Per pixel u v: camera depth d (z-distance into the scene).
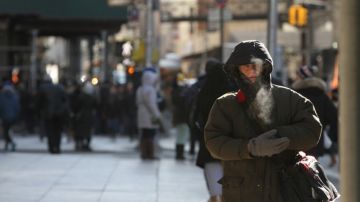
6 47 60.84
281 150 9.19
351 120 8.41
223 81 15.12
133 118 49.03
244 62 9.44
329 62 39.69
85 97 40.81
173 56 80.81
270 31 34.38
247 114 9.58
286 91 9.70
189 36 123.56
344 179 8.52
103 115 54.03
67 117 37.31
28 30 68.44
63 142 48.16
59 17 60.16
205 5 105.94
